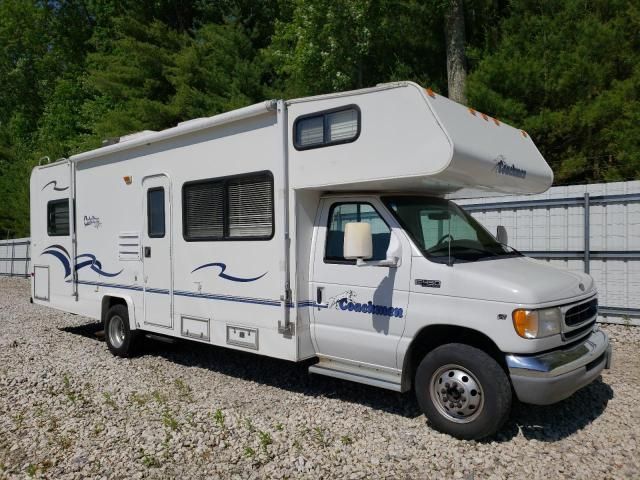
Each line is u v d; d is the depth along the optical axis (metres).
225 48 20.98
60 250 8.49
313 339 5.32
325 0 15.79
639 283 7.90
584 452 4.20
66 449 4.47
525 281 4.30
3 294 14.95
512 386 4.26
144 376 6.47
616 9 11.86
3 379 6.34
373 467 4.04
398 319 4.70
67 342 8.45
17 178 27.88
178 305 6.49
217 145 5.97
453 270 4.45
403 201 5.09
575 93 11.41
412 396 5.54
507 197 9.02
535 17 12.13
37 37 34.41
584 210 8.28
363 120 4.76
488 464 4.03
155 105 20.38
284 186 5.25
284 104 5.26
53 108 31.11
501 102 11.43
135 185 7.05
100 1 29.95
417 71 15.61
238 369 6.72
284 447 4.38
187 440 4.55
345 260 5.08
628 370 6.12
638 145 10.38
